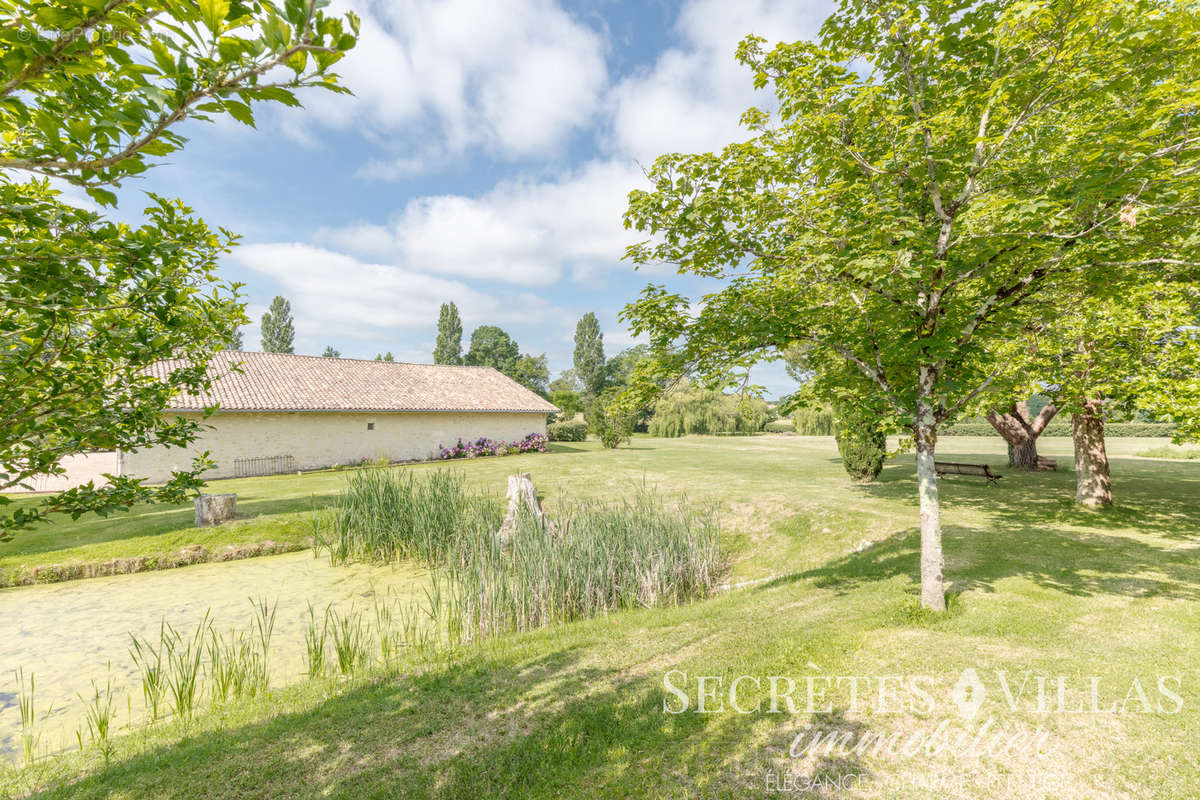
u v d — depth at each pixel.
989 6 6.22
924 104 6.93
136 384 4.06
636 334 7.95
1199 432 8.55
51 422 3.36
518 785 3.94
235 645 7.77
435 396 32.25
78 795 4.04
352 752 4.45
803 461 26.17
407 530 12.52
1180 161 5.02
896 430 8.66
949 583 7.95
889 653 5.63
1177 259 5.59
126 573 11.27
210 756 4.51
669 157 6.79
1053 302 7.86
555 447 39.66
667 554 10.30
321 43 1.66
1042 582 7.75
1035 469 20.30
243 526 13.40
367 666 6.90
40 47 1.60
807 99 6.69
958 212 6.42
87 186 2.00
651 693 5.11
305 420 26.61
